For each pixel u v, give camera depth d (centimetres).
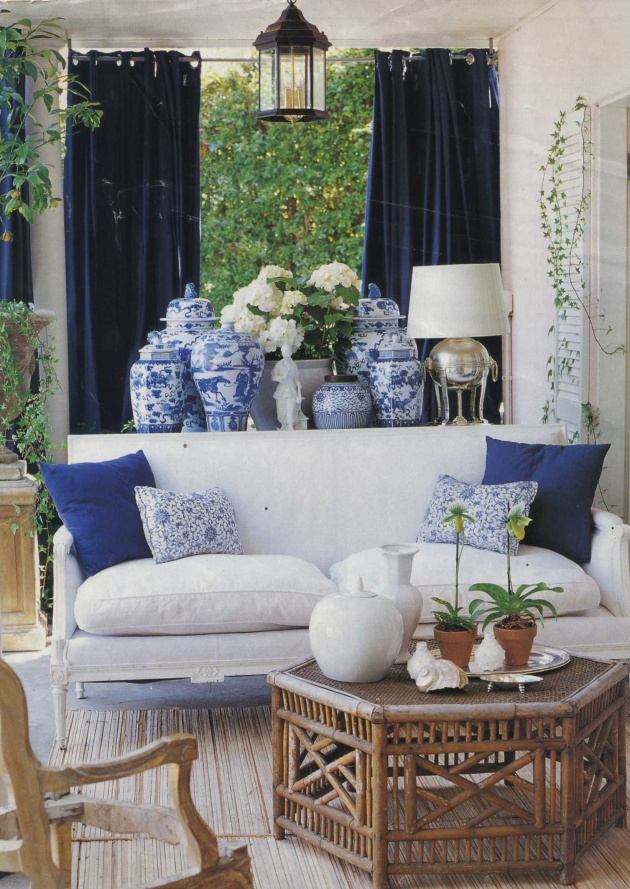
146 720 351
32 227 525
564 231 496
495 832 235
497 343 580
